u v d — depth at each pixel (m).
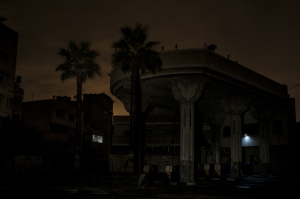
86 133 66.00
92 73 37.41
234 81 30.94
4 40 46.22
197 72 27.17
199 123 51.47
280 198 17.34
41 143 43.38
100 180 26.44
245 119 46.56
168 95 35.41
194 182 27.38
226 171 39.84
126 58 29.16
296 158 41.75
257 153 45.00
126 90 35.03
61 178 28.91
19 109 52.59
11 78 47.66
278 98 39.41
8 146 37.97
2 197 16.91
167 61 27.62
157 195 18.56
